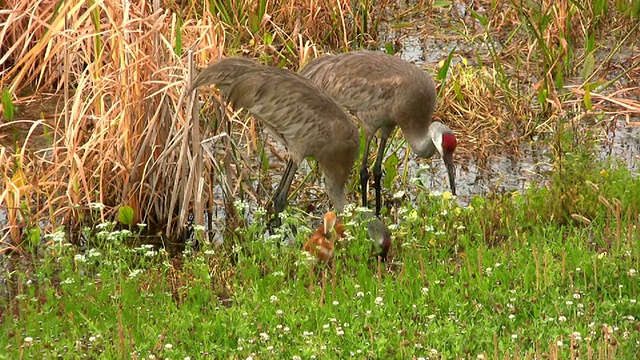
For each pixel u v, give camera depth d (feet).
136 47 40.52
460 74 53.83
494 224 39.99
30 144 46.37
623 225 38.11
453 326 30.01
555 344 28.07
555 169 44.01
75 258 34.63
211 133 44.34
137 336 30.37
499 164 47.88
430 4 63.98
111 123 40.93
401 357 28.73
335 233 37.14
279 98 40.81
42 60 50.62
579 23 60.03
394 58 45.03
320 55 50.57
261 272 36.78
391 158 44.14
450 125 51.44
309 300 32.71
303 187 46.21
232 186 43.39
